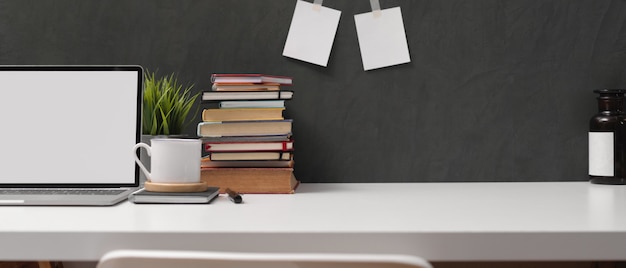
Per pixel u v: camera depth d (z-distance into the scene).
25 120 1.24
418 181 1.52
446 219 0.93
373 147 1.53
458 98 1.52
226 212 1.01
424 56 1.52
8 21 1.53
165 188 1.15
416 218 0.94
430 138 1.52
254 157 1.28
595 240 0.82
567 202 1.13
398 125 1.53
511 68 1.51
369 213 1.00
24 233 0.83
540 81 1.51
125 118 1.24
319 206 1.09
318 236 0.82
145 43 1.53
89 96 1.24
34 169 1.23
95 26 1.53
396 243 0.82
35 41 1.53
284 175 1.28
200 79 1.53
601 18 1.50
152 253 0.63
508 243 0.82
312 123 1.53
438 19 1.52
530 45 1.51
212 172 1.29
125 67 1.25
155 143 1.18
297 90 1.53
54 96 1.24
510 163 1.52
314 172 1.53
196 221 0.91
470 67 1.52
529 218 0.93
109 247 0.83
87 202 1.08
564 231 0.82
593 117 1.43
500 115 1.52
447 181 1.52
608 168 1.41
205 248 0.82
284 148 1.28
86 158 1.23
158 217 0.95
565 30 1.51
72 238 0.83
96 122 1.24
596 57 1.51
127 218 0.94
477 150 1.52
